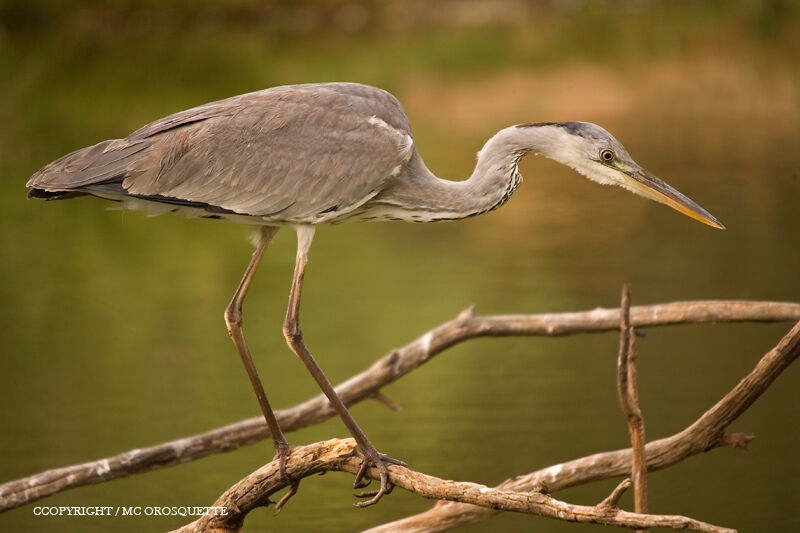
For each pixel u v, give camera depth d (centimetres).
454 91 2791
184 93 2673
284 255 1834
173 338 1462
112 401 1248
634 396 753
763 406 1250
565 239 1841
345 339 1434
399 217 848
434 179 841
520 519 1067
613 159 843
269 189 799
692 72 3038
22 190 2081
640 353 1407
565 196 2127
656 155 2216
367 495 701
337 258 1805
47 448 1129
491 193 845
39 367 1357
